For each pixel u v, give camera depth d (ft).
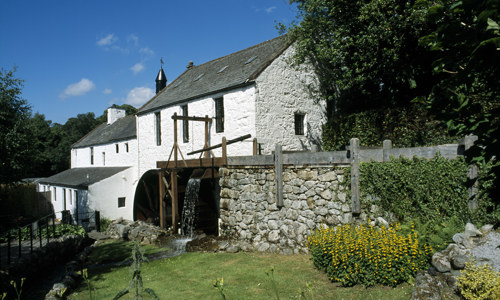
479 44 5.34
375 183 23.13
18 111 46.32
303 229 27.84
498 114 6.05
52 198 88.02
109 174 67.41
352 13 36.22
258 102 40.22
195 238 39.34
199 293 21.47
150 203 55.77
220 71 52.49
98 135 92.63
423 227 19.56
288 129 43.27
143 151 62.90
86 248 42.88
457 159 19.63
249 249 31.17
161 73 84.64
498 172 6.05
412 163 21.54
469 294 13.88
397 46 32.35
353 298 17.58
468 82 6.24
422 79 36.65
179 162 44.34
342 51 37.14
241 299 19.56
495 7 5.15
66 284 24.85
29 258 29.32
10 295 24.23
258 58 46.57
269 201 30.94
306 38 39.91
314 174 27.14
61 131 137.39
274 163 30.45
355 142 24.26
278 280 21.99
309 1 39.42
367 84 41.24
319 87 46.93
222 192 36.22
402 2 32.58
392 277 18.12
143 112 61.72
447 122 6.52
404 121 33.50
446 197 19.94
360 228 22.29
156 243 42.73
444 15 6.25
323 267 22.41
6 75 44.42
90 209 64.08
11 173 44.50
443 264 16.51
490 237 17.02
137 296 8.00
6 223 53.57
